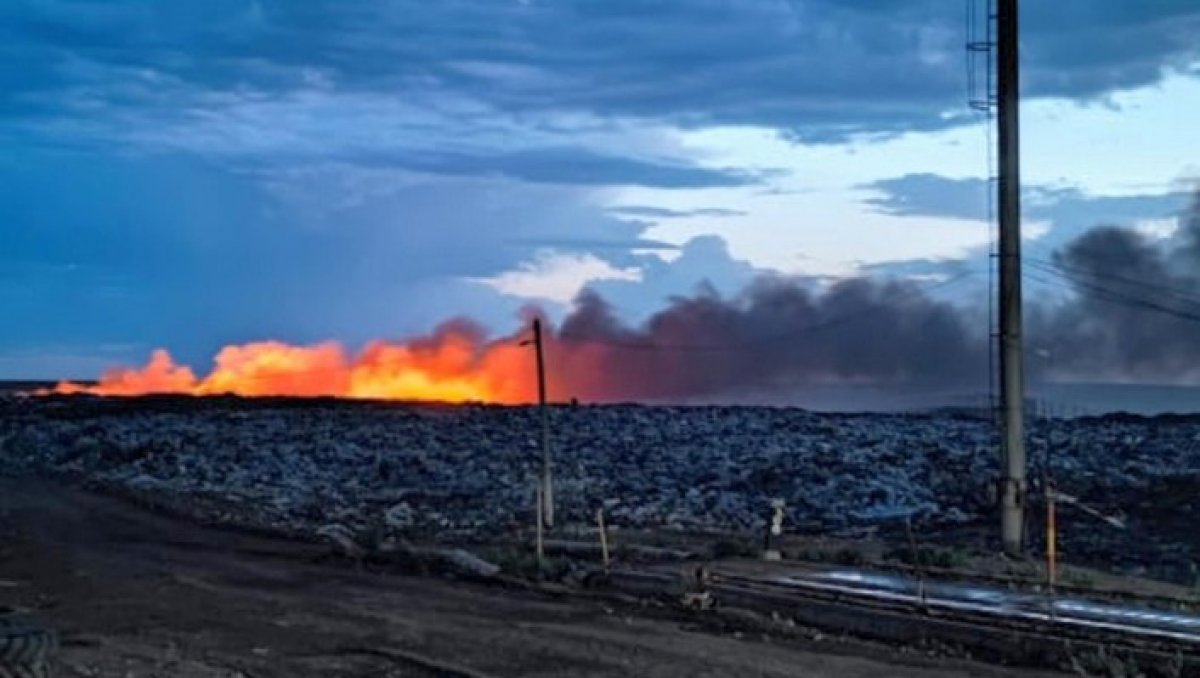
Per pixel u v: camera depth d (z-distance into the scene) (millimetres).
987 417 72125
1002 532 30031
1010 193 30906
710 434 65500
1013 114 31031
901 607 18844
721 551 27000
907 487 46219
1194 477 42219
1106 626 16797
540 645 17656
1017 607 18531
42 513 41906
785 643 17844
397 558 28609
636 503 44719
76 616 20688
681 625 19562
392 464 58406
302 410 82375
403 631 19016
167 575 26453
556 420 72625
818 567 24062
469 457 60625
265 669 16297
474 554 28922
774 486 48062
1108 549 30516
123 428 73375
